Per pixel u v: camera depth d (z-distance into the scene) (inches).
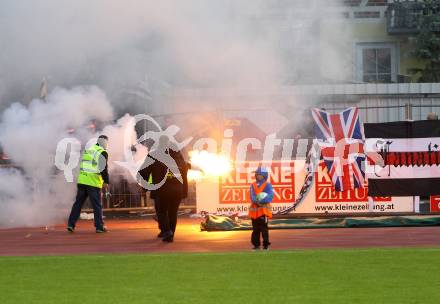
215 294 917.8
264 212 1322.6
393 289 939.3
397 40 2792.8
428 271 1071.0
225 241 1496.1
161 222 1513.3
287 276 1039.0
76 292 943.0
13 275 1077.8
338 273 1058.7
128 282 1007.6
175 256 1251.8
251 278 1026.1
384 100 2177.7
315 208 1900.8
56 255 1311.5
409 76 2662.4
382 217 1828.2
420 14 2768.2
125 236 1622.8
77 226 1878.7
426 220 1752.0
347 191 1900.8
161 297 903.7
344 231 1652.3
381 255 1232.8
